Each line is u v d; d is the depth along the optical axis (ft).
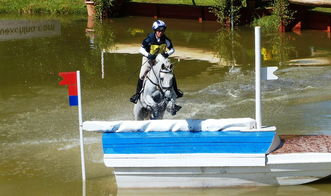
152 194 31.60
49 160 37.55
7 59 69.82
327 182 32.83
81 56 70.49
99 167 36.17
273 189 31.96
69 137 42.14
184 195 31.32
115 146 31.50
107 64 65.67
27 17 106.52
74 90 32.78
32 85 57.36
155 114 33.91
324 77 56.80
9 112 48.47
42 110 48.91
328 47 71.92
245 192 31.58
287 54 68.49
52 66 65.41
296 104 48.34
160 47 34.19
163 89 32.14
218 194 31.37
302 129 41.81
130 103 50.47
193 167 31.50
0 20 102.73
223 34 83.61
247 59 66.69
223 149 31.19
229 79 57.67
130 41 79.82
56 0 115.55
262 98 50.44
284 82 55.42
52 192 32.09
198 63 65.31
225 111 46.57
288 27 85.46
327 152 31.24
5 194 31.91
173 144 31.35
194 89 54.03
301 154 31.01
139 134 31.83
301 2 80.89
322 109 46.65
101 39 82.07
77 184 33.27
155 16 103.30
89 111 48.06
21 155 38.52
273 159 30.96
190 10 99.19
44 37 85.05
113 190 32.30
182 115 45.68
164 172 31.76
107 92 54.08
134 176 31.99
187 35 83.51
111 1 102.47
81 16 107.04
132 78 59.06
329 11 89.40
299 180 32.04
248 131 31.65
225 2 88.89
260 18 90.02
